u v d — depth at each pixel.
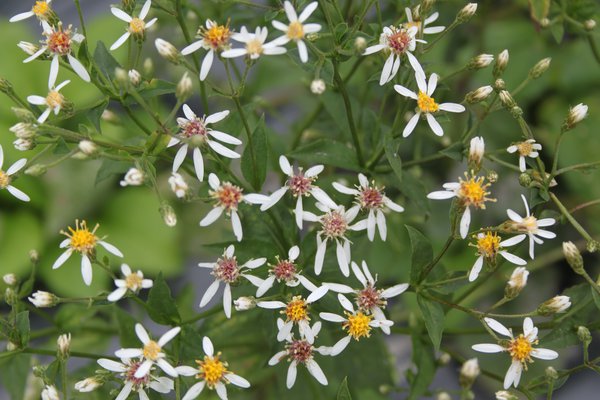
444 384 0.69
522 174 0.51
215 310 0.54
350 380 0.57
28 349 0.51
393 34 0.51
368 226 0.51
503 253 0.50
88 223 0.71
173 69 0.68
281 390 0.59
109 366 0.50
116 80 0.50
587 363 0.50
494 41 0.69
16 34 0.73
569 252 0.50
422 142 0.66
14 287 0.55
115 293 0.50
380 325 0.50
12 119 0.71
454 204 0.50
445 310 0.53
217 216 0.50
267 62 0.65
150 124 0.67
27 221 0.71
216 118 0.51
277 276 0.50
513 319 0.68
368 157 0.56
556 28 0.59
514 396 0.50
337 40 0.50
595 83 0.69
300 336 0.52
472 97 0.51
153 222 0.70
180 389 0.51
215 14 0.59
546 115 0.69
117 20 0.71
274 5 0.55
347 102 0.52
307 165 0.60
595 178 0.67
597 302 0.50
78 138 0.50
